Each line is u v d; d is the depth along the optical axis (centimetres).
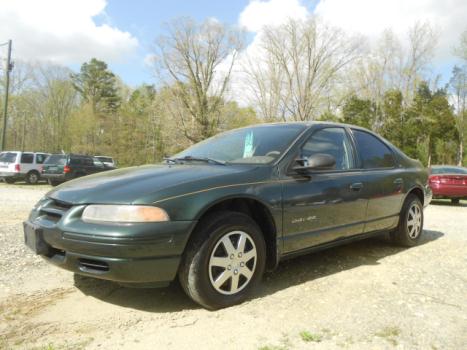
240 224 314
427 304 320
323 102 3434
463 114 4147
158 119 3812
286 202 342
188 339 259
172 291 344
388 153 494
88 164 1870
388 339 261
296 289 351
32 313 298
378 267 420
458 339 262
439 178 1268
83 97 6359
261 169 341
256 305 314
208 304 299
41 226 304
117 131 5091
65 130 5409
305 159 367
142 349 247
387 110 3569
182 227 283
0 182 2173
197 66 3562
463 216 905
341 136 435
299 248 361
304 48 3312
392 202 466
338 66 3388
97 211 280
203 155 402
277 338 261
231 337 262
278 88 3378
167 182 301
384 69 3622
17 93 5028
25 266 410
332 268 415
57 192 320
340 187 392
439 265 431
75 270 287
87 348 247
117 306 312
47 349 244
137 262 272
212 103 3619
